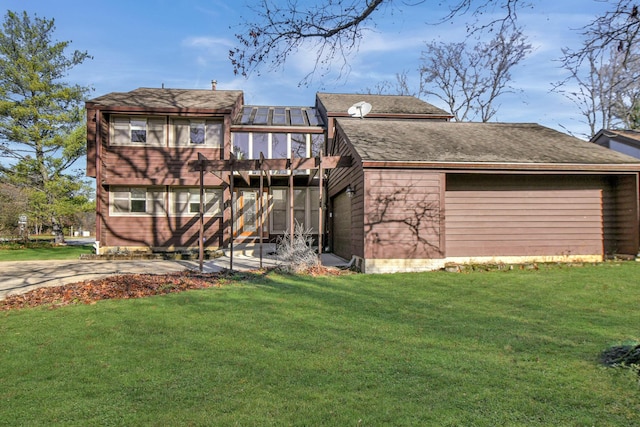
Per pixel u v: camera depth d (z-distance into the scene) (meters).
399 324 5.39
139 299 6.98
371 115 17.89
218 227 16.23
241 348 4.43
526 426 2.76
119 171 15.90
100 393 3.35
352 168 11.91
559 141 12.77
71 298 6.99
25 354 4.31
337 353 4.25
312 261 10.79
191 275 9.66
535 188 11.44
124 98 16.55
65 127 22.36
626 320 5.50
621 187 11.49
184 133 16.23
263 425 2.79
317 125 17.59
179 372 3.77
